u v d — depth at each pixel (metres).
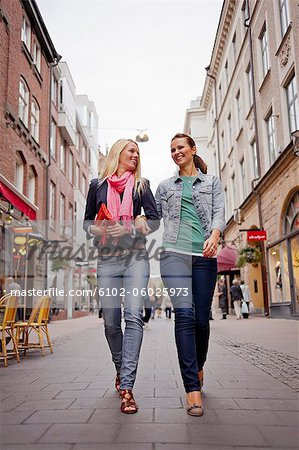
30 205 11.86
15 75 15.34
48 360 6.11
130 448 2.23
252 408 3.09
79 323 17.33
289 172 14.34
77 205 29.55
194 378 3.01
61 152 25.78
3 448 2.24
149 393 3.67
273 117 16.17
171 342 8.58
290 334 9.48
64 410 3.07
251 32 19.58
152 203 3.45
